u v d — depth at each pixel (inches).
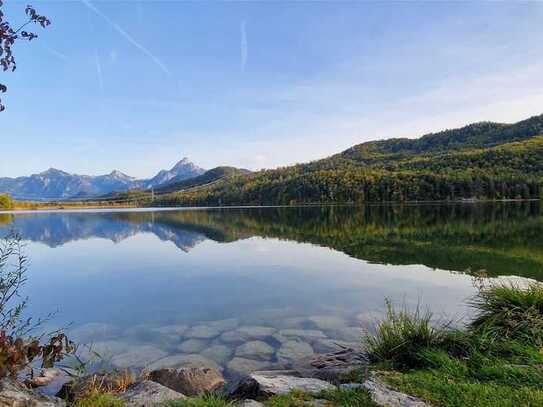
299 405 142.8
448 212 1857.8
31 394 148.9
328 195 4421.8
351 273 510.3
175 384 203.6
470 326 238.5
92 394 163.2
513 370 158.7
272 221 1676.9
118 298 412.8
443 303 355.6
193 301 395.9
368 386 155.9
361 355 230.2
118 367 238.7
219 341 281.7
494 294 251.1
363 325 306.5
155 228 1397.6
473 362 177.9
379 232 1011.9
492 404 134.3
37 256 735.7
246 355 255.3
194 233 1171.9
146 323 326.6
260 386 167.9
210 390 199.2
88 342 281.9
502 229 971.3
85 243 957.2
